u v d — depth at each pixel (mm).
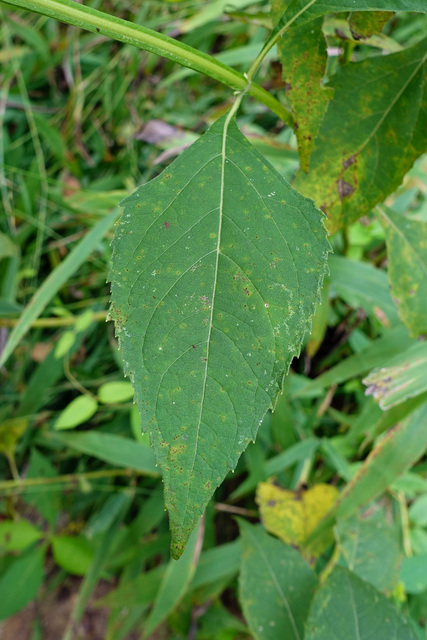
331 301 586
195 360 202
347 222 306
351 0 222
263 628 350
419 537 465
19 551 635
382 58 281
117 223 212
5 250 622
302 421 581
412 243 354
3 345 692
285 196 215
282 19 229
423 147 289
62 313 654
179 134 718
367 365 448
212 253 210
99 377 692
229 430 197
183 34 798
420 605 456
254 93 247
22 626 661
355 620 315
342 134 291
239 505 617
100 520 605
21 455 676
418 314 351
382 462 391
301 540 436
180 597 482
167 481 193
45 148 800
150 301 206
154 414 198
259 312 205
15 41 846
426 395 370
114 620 559
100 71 808
